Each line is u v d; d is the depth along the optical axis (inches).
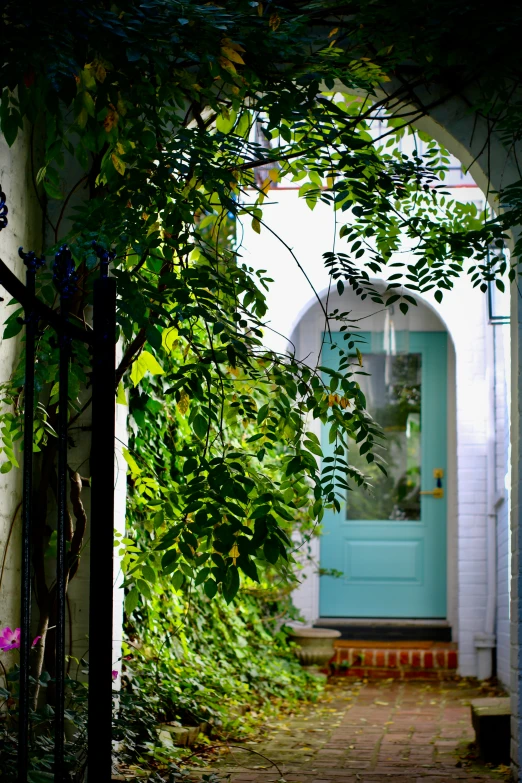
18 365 156.5
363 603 361.1
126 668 190.2
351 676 324.5
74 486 163.6
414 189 193.8
